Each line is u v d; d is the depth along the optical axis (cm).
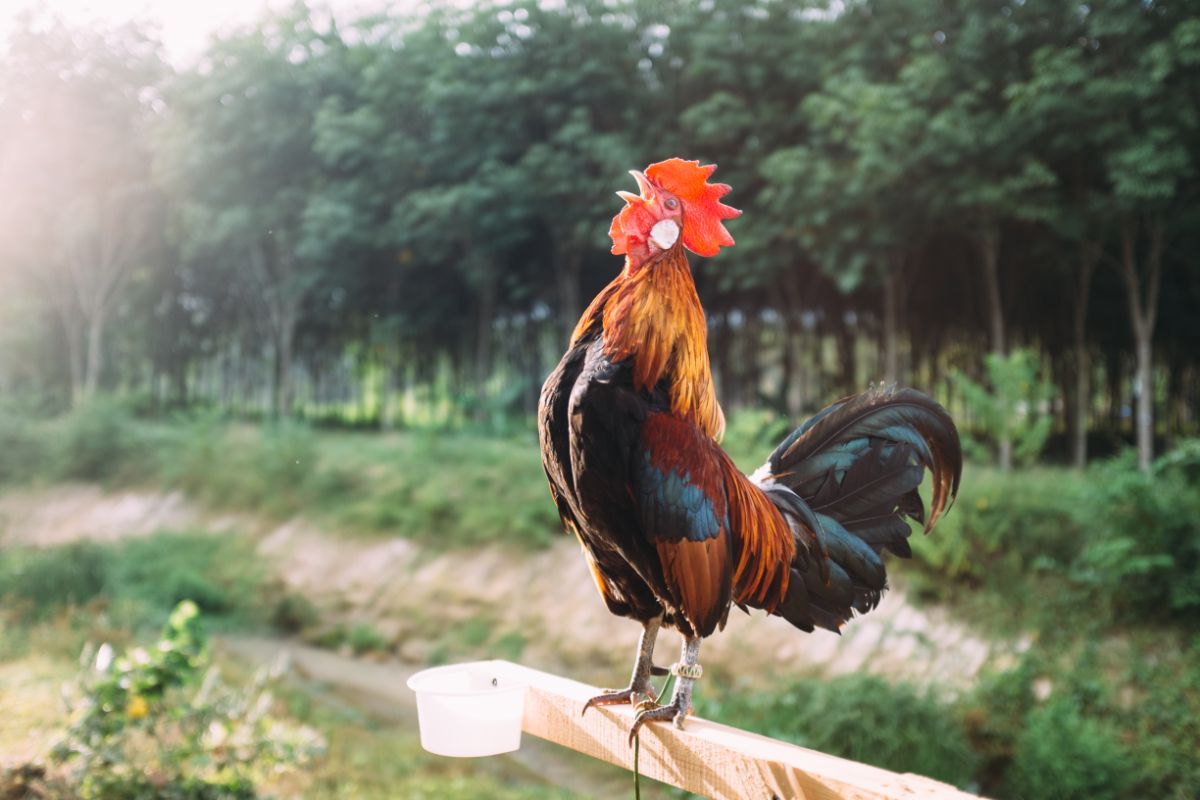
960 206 1454
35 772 533
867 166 1388
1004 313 1972
